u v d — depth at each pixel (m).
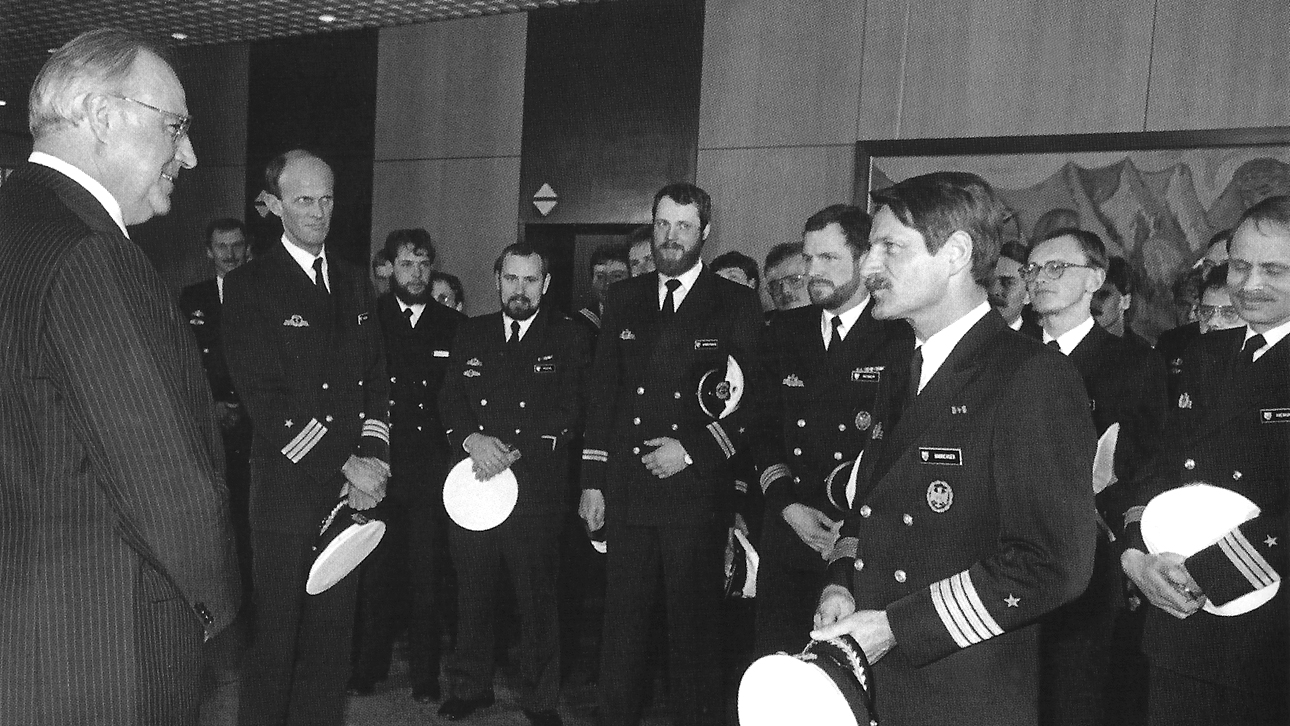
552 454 3.53
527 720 3.54
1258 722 1.90
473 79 6.59
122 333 1.42
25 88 7.68
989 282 1.59
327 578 2.66
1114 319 3.88
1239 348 2.06
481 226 6.61
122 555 1.47
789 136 5.66
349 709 3.65
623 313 3.20
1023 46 5.07
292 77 7.18
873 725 1.42
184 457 1.46
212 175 7.52
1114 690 3.12
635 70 6.06
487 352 3.63
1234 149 4.60
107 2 6.24
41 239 1.44
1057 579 1.38
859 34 5.46
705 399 2.98
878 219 1.57
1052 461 1.41
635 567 3.06
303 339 2.87
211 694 3.48
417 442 3.96
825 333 2.79
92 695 1.44
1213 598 1.85
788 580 2.74
